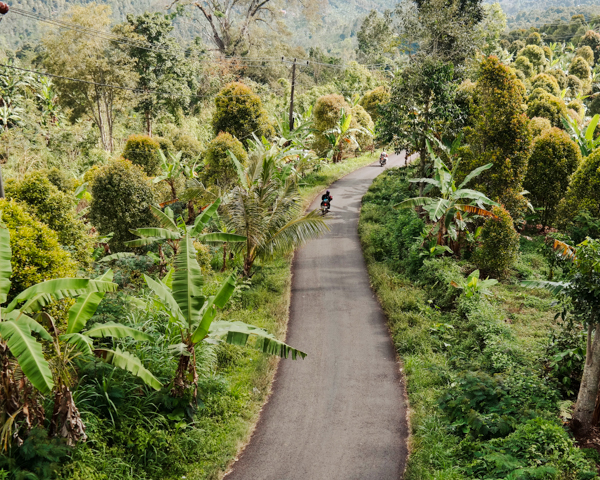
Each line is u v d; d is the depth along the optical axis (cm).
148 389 954
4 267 718
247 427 976
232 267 1828
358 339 1351
